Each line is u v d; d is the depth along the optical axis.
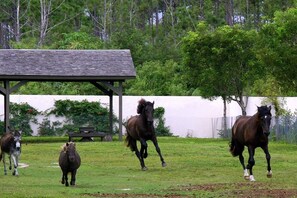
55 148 36.81
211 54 46.19
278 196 18.16
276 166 27.11
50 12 80.62
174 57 68.94
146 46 72.88
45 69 43.94
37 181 22.47
